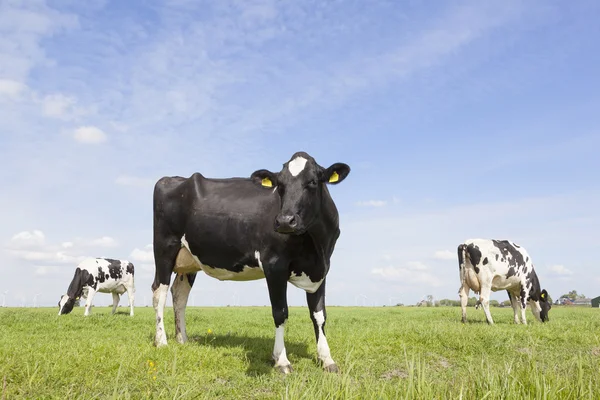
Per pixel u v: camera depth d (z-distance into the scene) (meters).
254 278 8.06
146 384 5.55
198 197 8.29
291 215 5.87
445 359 8.01
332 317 17.75
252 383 6.05
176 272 9.07
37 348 7.57
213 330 11.92
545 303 17.36
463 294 16.23
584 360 7.46
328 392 4.45
